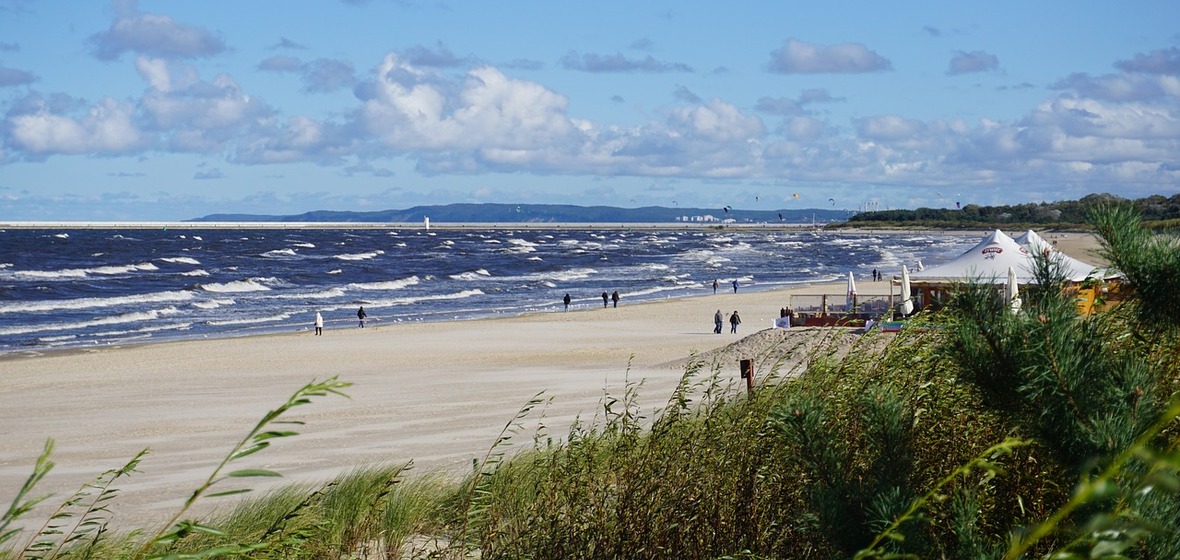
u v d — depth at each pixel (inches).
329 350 1540.4
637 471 170.1
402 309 2518.5
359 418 793.6
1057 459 95.9
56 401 999.6
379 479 290.4
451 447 613.3
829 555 107.3
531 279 3750.0
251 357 1453.0
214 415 856.9
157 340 1812.3
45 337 1870.1
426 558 194.7
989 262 961.5
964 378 103.0
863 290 2765.7
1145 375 94.6
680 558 148.9
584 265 4734.3
